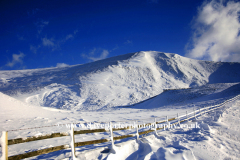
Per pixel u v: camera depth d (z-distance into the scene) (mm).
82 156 4488
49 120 14844
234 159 6160
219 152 6520
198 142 7352
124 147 5777
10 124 11328
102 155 4840
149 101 59812
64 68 169250
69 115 22047
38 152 3725
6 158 3160
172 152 5695
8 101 19000
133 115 23406
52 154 5293
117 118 19219
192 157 5621
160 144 7051
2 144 3131
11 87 104375
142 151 5953
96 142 5090
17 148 6250
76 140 7684
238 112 17328
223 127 10922
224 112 17047
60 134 4164
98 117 20438
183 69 131625
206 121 13133
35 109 20812
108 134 9273
